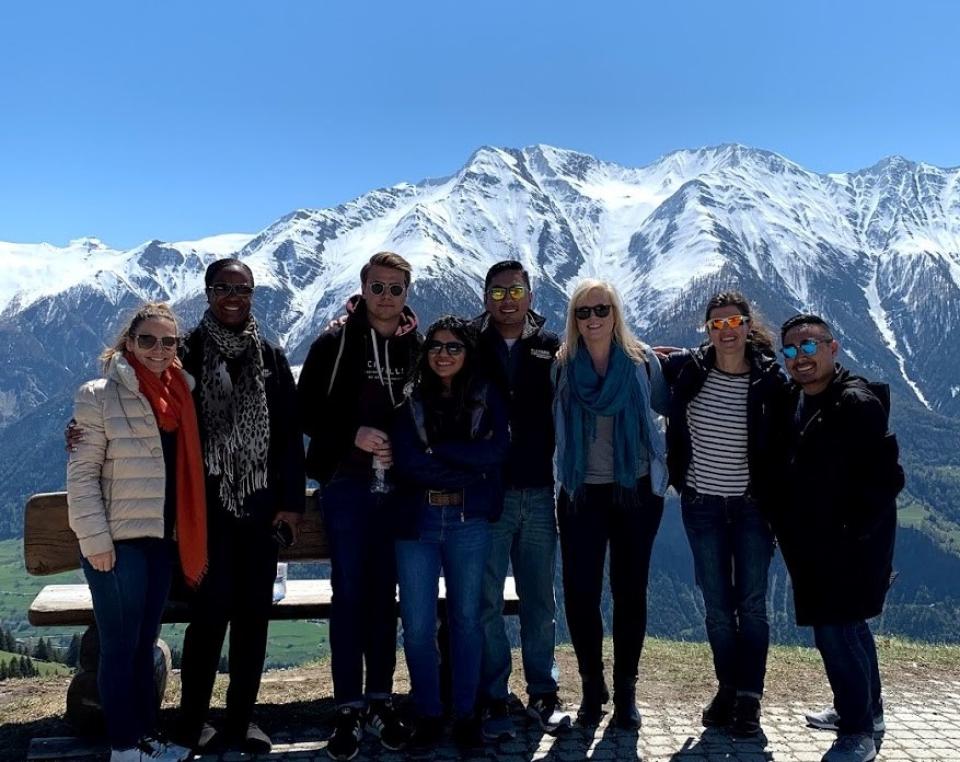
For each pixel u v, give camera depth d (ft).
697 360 20.86
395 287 19.22
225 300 18.58
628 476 20.01
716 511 20.58
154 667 19.92
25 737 20.25
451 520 18.88
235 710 18.99
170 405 17.89
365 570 19.52
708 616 21.02
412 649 18.95
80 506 16.97
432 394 19.04
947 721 21.65
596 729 20.53
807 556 18.97
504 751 19.20
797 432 19.21
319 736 20.01
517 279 20.24
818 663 27.07
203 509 18.12
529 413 20.57
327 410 19.47
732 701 20.84
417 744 18.79
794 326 19.06
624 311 20.34
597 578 20.72
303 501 19.61
